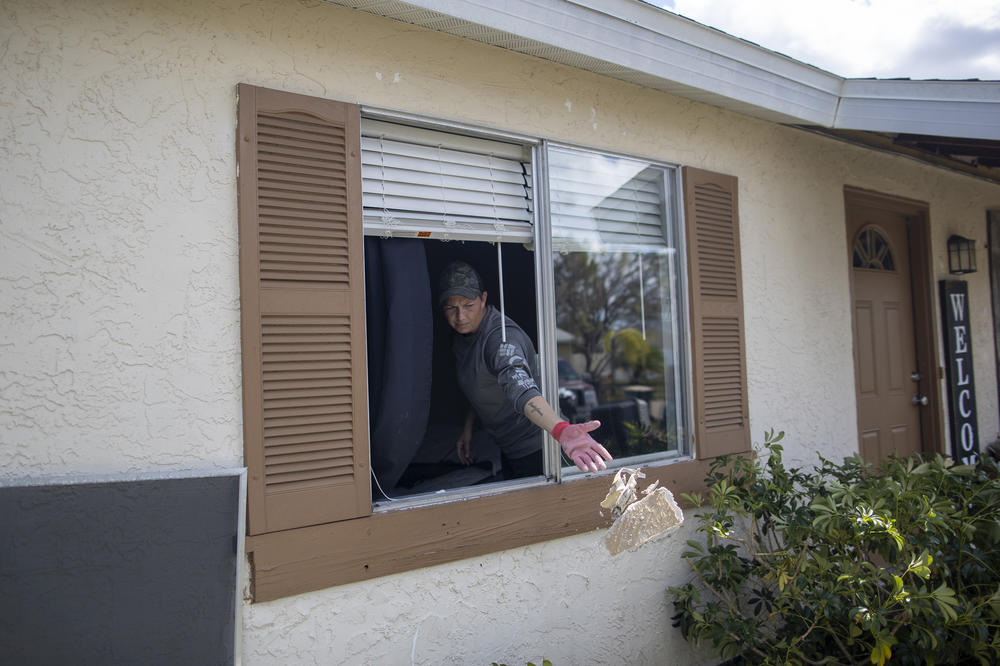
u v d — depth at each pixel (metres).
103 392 1.90
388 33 2.41
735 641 2.84
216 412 2.05
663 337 3.46
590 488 2.84
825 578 2.75
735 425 3.43
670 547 3.12
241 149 2.10
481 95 2.64
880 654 2.45
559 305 7.96
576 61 2.74
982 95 3.19
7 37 1.82
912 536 2.73
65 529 1.74
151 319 1.97
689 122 3.38
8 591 1.68
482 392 2.96
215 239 2.07
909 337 4.85
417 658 2.38
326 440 2.21
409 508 2.37
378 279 2.55
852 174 4.28
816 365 3.95
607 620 2.88
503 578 2.60
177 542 1.84
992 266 5.45
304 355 2.18
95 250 1.90
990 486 2.98
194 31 2.06
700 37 3.01
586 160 3.06
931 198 4.92
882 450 4.49
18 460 1.79
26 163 1.83
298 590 2.12
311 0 2.25
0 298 1.79
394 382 2.56
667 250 3.38
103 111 1.93
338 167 2.28
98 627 1.75
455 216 2.64
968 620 2.60
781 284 3.78
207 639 1.84
